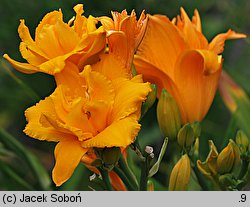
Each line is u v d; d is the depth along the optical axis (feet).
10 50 4.51
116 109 2.77
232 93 3.70
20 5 4.44
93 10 4.42
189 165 3.05
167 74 3.13
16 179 3.51
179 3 4.48
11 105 4.56
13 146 3.53
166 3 4.48
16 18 4.46
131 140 2.71
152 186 3.07
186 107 3.17
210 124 4.26
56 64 2.76
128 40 2.87
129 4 4.43
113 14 2.88
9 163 3.71
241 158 3.08
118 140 2.71
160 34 3.12
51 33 2.81
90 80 2.77
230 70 3.83
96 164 2.85
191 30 3.14
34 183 3.76
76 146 2.75
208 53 3.06
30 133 2.77
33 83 4.48
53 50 2.81
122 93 2.77
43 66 2.77
